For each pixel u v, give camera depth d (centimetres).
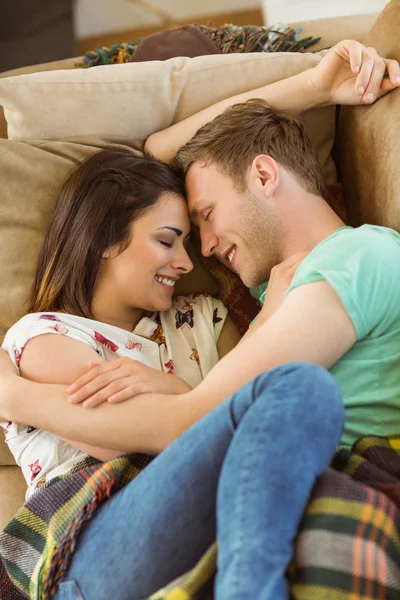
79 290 129
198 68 145
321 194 133
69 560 97
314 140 148
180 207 132
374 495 84
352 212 146
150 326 134
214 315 140
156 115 146
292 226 127
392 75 131
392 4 140
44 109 142
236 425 88
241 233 127
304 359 99
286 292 107
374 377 107
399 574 81
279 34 162
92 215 129
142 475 95
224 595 76
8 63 291
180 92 145
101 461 113
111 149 140
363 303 102
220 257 135
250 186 126
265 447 81
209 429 90
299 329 100
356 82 132
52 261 132
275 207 126
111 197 129
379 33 140
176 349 133
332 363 102
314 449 83
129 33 324
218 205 129
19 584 107
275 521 79
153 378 110
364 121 137
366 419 107
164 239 130
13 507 133
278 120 133
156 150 145
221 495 82
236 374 100
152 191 129
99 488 100
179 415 102
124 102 143
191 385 130
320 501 83
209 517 89
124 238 128
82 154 144
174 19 322
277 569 77
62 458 117
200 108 146
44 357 117
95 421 105
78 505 100
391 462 99
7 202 141
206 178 130
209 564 83
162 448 103
